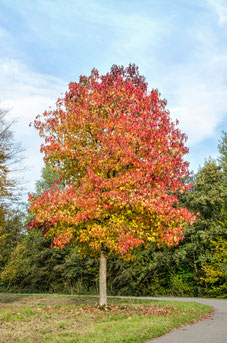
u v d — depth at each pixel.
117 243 11.29
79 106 13.36
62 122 13.51
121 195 10.72
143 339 7.30
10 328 8.73
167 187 12.59
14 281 44.12
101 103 13.02
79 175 13.92
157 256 29.66
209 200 28.09
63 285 38.72
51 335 7.66
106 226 11.80
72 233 12.58
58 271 37.78
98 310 11.98
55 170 13.75
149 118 12.29
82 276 37.28
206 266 26.62
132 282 31.77
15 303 16.11
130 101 12.80
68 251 38.28
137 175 11.08
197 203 28.92
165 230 12.25
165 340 7.32
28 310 11.94
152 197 11.16
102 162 11.95
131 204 11.02
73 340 6.91
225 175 31.06
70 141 12.89
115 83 13.29
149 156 11.89
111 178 11.59
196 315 11.75
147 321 9.42
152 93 13.28
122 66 14.63
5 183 16.22
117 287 33.56
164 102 13.94
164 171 12.03
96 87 13.60
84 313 11.34
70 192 11.77
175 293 30.77
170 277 31.36
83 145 13.34
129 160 11.52
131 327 8.33
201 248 28.56
